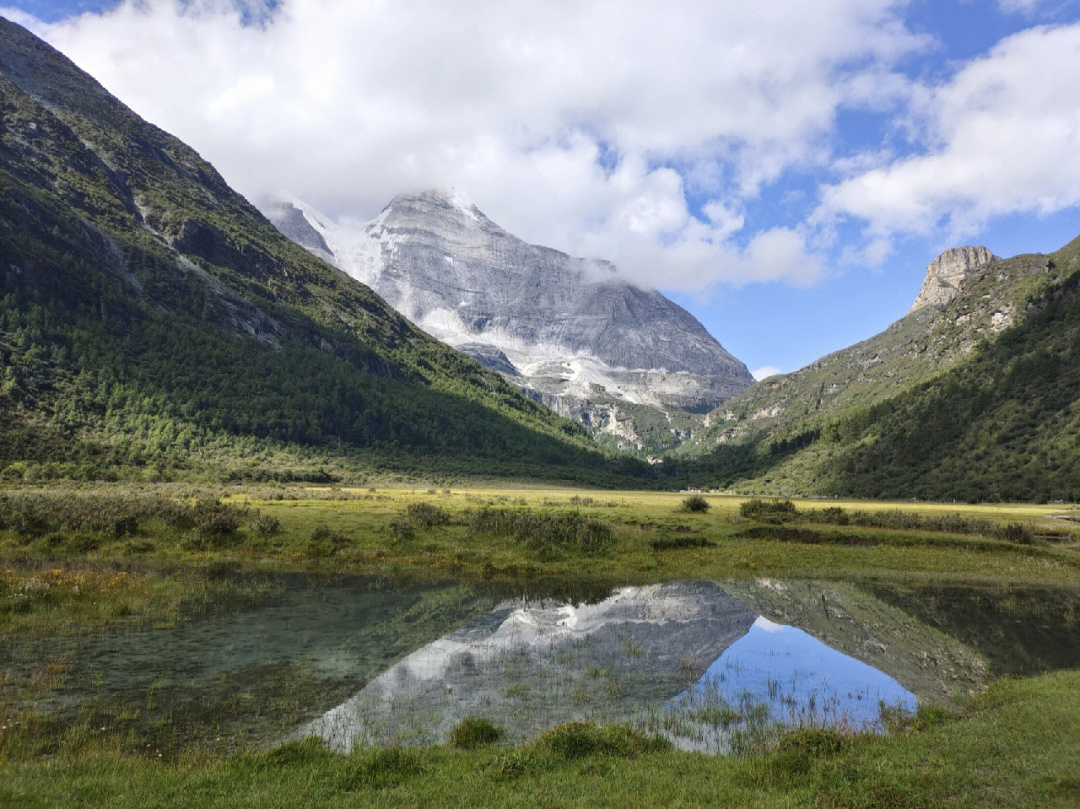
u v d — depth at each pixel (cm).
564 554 5512
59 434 13050
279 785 1380
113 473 11681
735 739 1889
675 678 2652
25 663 2531
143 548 5209
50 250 18638
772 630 3547
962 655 3077
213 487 11119
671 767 1525
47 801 1248
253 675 2530
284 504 7981
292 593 4175
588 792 1327
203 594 4050
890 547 6166
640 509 9575
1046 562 5703
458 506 8581
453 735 1878
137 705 2153
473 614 3794
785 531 6644
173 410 16600
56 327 16412
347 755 1669
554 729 1748
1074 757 1395
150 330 19438
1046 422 16275
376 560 5244
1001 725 1705
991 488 14912
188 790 1341
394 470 19538
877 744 1656
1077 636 3453
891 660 2972
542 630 3475
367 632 3281
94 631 3075
